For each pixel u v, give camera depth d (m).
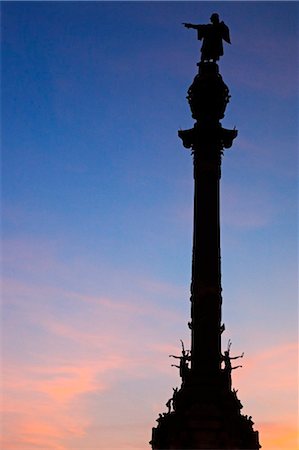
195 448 87.50
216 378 91.06
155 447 89.56
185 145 99.06
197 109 99.81
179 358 93.06
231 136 98.38
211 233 95.12
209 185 96.69
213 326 92.56
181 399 90.56
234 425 89.00
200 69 102.44
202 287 93.56
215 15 104.44
